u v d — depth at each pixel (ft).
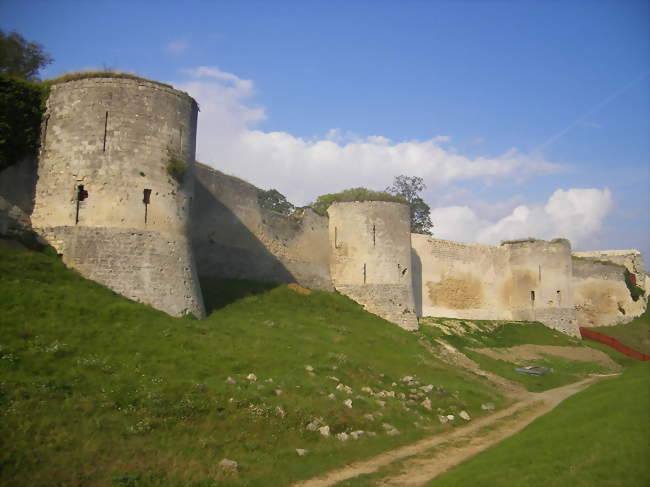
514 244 143.74
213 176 84.58
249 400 41.27
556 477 29.50
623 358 120.26
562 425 41.55
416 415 51.29
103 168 59.36
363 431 43.55
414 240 126.93
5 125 58.80
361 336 77.46
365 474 36.06
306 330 70.95
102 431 32.68
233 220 87.10
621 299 167.73
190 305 61.16
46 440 30.30
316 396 45.91
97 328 46.65
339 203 105.70
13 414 31.37
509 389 74.33
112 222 58.44
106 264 56.90
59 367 38.52
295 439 39.11
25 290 47.78
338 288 102.01
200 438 35.50
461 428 51.72
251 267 88.94
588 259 168.66
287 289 89.71
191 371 44.39
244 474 33.06
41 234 57.88
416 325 100.17
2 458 27.94
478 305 134.92
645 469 28.53
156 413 36.29
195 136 69.05
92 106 60.85
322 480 34.53
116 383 38.55
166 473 30.76
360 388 52.70
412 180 195.42
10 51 87.97
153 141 62.44
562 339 123.95
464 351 92.48
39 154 61.31
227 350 51.13
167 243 61.26
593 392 56.54
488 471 33.47
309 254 100.89
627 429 35.04
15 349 38.99
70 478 28.25
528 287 140.15
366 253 101.55
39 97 62.95
